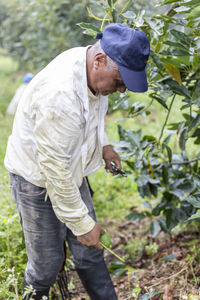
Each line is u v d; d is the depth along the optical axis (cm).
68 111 205
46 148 209
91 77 217
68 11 671
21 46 930
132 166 347
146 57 207
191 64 257
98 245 234
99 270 270
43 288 260
